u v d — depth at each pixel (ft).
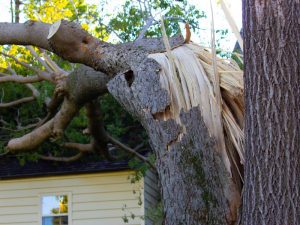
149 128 14.65
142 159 35.17
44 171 43.29
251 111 12.51
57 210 43.91
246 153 12.60
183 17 33.94
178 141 14.08
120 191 42.65
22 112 39.63
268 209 12.10
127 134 40.45
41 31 19.67
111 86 15.81
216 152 13.75
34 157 38.63
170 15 33.94
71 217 43.06
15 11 41.81
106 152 36.17
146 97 14.78
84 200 43.19
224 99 14.57
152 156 33.83
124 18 35.09
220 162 13.69
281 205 12.02
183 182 13.83
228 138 14.08
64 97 26.40
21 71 38.96
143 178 41.78
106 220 42.57
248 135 12.55
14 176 43.47
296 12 12.56
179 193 13.84
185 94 14.39
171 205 13.96
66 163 43.52
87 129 32.76
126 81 15.44
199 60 15.12
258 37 12.55
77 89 24.75
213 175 13.62
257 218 12.20
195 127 13.97
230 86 14.49
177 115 14.29
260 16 12.59
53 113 32.01
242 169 13.88
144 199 41.91
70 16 39.19
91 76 23.76
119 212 42.45
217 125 14.03
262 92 12.39
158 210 34.06
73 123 36.40
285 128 12.19
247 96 12.65
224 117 14.21
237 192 13.53
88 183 43.32
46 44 19.66
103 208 42.80
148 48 16.88
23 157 38.55
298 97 12.29
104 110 38.45
